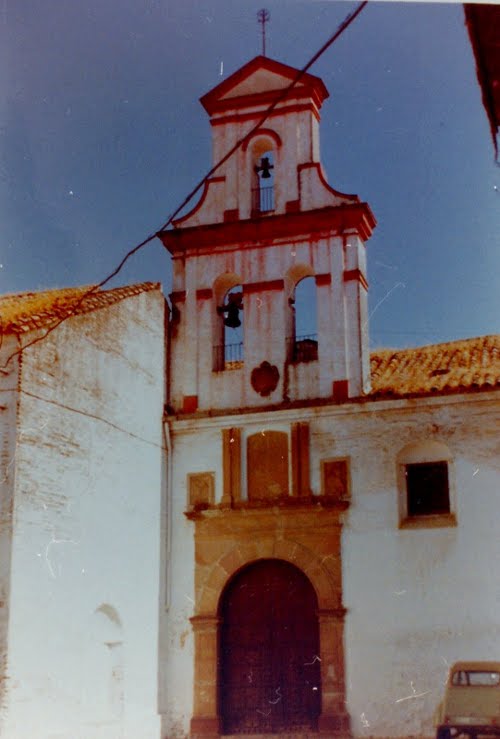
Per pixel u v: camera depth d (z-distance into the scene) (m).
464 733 16.42
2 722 15.74
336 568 20.34
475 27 8.65
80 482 18.62
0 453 16.95
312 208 22.36
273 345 22.02
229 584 21.19
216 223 22.78
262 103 23.31
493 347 23.27
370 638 19.81
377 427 20.78
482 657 19.08
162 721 20.41
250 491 21.31
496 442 19.98
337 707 19.61
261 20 18.44
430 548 19.91
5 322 17.42
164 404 22.28
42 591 17.12
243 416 21.59
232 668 20.77
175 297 23.05
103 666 18.94
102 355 19.94
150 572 20.73
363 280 22.17
